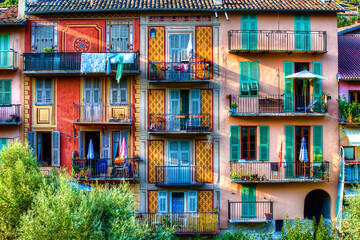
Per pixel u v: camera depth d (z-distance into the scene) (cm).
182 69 2236
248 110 2273
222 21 2295
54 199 1484
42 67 2212
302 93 2339
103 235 1477
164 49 2288
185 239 2184
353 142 2248
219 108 2275
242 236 1991
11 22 2255
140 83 2273
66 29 2289
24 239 1378
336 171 2294
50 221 1382
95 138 2306
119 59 2155
